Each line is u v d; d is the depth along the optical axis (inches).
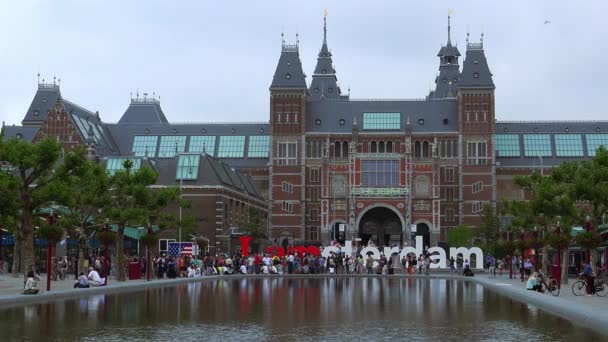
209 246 4704.7
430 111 6299.2
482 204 6077.8
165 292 2277.3
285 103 6215.6
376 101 6358.3
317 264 4042.8
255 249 5044.3
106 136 6501.0
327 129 6259.8
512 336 1189.7
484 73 6141.7
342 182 6053.2
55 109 5743.1
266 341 1125.1
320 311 1619.1
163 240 4315.9
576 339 1152.8
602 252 3622.0
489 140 6102.4
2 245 3590.1
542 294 2039.9
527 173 6264.8
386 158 5959.6
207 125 6712.6
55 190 2247.8
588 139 6387.8
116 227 3415.4
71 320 1406.3
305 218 6171.3
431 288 2581.2
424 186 5954.7
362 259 4333.2
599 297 2012.8
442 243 5812.0
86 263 3006.9
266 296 2101.4
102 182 2847.0
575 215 2632.9
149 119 7121.1
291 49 6294.3
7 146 2239.2
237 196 5280.5
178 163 4872.0
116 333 1212.5
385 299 1996.8
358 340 1137.4
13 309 1626.5
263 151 6574.8
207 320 1421.0
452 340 1140.5
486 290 2454.5
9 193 2214.6
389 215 6254.9
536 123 6496.1
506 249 3363.7
